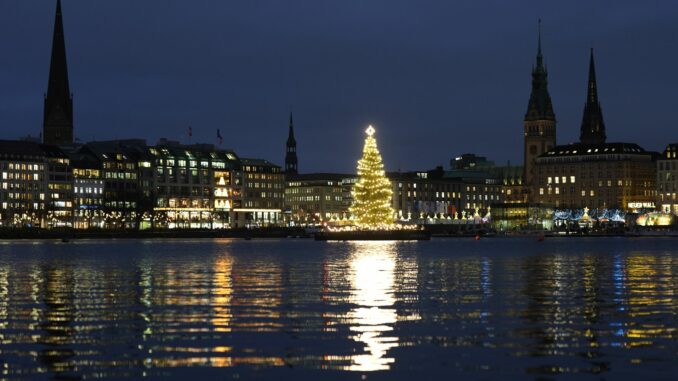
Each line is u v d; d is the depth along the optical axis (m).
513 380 38.50
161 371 40.16
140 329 51.03
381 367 40.94
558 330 50.47
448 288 76.56
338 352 44.16
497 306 62.00
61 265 118.94
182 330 50.69
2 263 125.69
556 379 38.59
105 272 101.31
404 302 64.62
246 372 40.03
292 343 46.53
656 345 45.59
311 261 129.00
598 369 40.28
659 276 92.12
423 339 47.69
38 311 59.16
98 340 47.41
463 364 41.47
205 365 41.31
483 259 136.12
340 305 62.59
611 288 76.50
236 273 98.56
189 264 120.50
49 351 44.38
